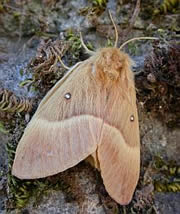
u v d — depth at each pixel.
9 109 0.18
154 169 0.18
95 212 0.18
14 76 0.19
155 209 0.18
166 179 0.18
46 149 0.17
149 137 0.19
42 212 0.18
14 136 0.18
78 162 0.17
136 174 0.17
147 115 0.19
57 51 0.19
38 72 0.19
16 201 0.17
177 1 0.20
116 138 0.17
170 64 0.18
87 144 0.17
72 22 0.20
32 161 0.16
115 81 0.17
